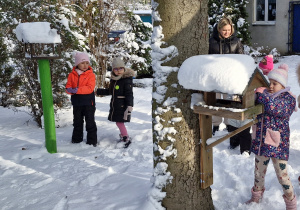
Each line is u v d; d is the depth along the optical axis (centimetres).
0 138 590
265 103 291
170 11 281
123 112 507
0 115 789
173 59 284
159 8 285
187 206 293
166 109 286
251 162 416
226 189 347
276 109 290
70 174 402
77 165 432
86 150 504
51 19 650
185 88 270
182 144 287
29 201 340
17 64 655
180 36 282
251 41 1616
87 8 962
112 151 487
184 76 268
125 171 404
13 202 341
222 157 441
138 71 1234
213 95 279
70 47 678
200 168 292
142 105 822
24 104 697
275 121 298
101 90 527
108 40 1046
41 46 484
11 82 800
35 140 570
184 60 284
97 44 1013
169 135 287
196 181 294
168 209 294
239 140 476
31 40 452
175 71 283
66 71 662
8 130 649
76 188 362
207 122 286
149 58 1234
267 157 303
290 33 1499
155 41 290
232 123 292
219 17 1397
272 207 312
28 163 450
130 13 1140
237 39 473
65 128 645
